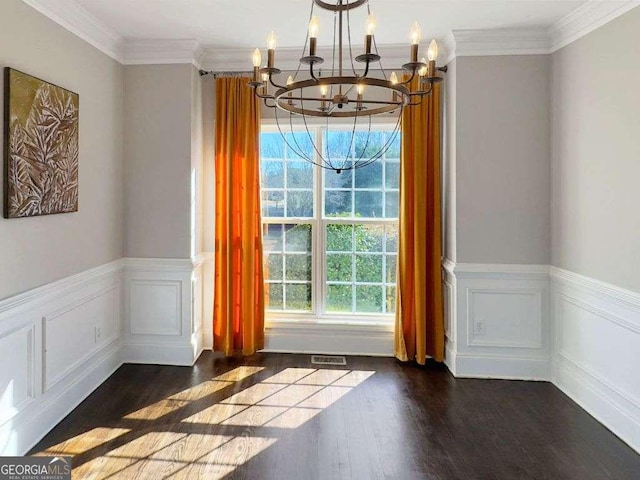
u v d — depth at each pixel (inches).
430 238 142.5
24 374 91.8
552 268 128.0
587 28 110.1
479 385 127.0
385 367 139.5
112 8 110.9
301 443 95.0
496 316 132.3
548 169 129.0
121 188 137.9
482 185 130.6
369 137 150.9
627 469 87.6
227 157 143.8
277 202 153.8
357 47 137.9
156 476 83.0
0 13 83.8
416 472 85.6
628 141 95.7
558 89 123.7
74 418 105.2
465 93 130.0
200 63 144.0
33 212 92.6
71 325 110.0
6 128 84.9
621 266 98.2
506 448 94.5
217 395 118.1
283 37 131.3
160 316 140.3
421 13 114.9
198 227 145.9
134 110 137.8
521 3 108.7
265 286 154.8
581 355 114.9
